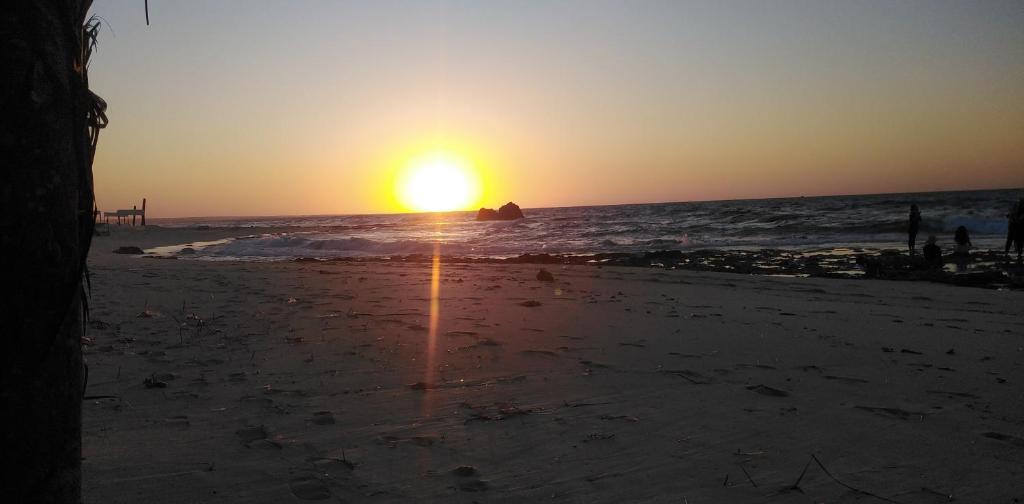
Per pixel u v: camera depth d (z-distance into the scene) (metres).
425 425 3.99
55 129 1.43
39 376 1.42
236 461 3.35
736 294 10.84
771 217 47.00
